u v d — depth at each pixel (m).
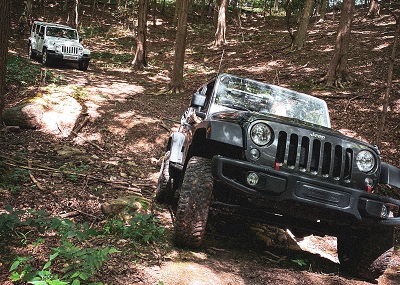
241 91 5.18
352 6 14.26
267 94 5.27
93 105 11.23
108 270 3.35
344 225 4.07
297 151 3.80
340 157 3.90
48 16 36.34
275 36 28.97
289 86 15.07
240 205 4.03
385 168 4.14
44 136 8.77
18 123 8.88
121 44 29.09
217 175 3.64
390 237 4.10
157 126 10.22
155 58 24.81
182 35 15.02
